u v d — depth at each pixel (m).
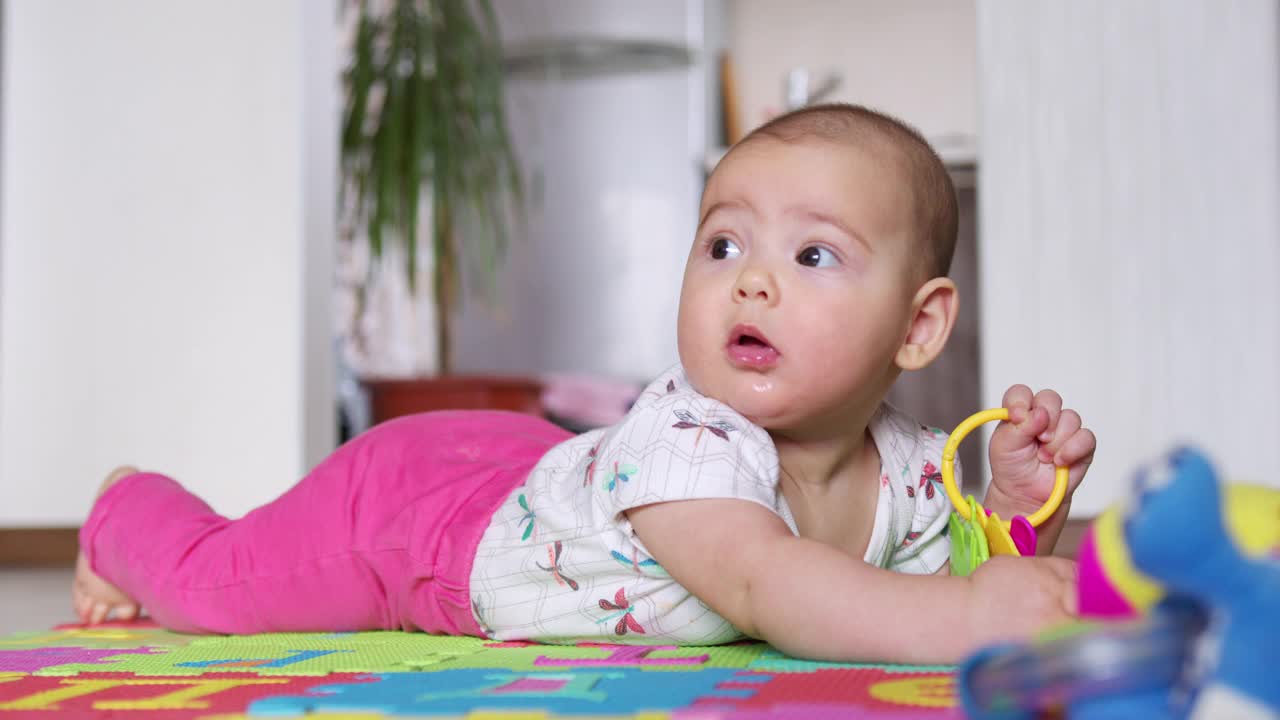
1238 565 0.49
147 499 1.36
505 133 3.43
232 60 2.53
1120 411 2.33
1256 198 2.29
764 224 0.92
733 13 4.47
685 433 0.91
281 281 2.50
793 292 0.90
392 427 1.28
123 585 1.34
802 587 0.81
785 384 0.91
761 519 0.86
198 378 2.52
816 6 4.42
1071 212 2.36
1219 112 2.30
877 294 0.92
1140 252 2.33
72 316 2.57
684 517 0.88
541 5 4.01
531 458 1.22
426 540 1.12
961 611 0.78
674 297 4.03
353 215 3.32
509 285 4.09
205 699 0.76
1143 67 2.33
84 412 2.56
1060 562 0.80
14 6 2.60
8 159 2.59
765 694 0.71
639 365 4.05
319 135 2.61
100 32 2.57
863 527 1.04
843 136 0.94
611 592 0.98
